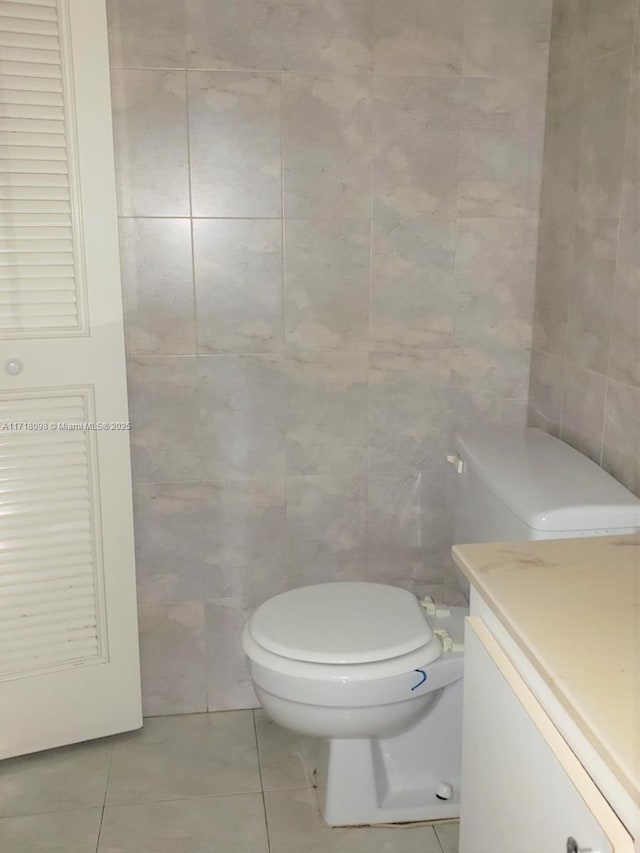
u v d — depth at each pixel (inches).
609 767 31.7
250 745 84.4
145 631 87.8
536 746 38.9
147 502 84.7
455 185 81.7
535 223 83.5
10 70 68.7
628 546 52.0
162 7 74.6
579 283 74.5
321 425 85.3
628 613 42.9
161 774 79.7
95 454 77.5
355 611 71.3
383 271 82.6
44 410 75.3
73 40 69.5
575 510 59.7
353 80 78.3
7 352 72.8
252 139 78.2
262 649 66.8
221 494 85.6
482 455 72.5
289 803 75.6
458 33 78.5
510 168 82.0
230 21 75.7
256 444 84.9
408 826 72.9
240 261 80.5
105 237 73.5
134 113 76.2
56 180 71.5
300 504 86.9
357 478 87.1
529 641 39.9
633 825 30.9
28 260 72.3
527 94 80.6
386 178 80.7
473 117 80.5
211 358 82.3
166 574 86.7
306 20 76.6
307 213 80.4
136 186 77.6
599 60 69.6
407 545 89.5
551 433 81.6
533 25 79.3
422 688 66.6
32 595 78.5
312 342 83.3
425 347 84.9
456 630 71.7
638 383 64.6
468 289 84.1
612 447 69.3
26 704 80.0
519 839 41.6
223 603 88.3
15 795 76.5
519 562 49.5
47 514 77.4
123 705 84.0
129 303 80.0
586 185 72.7
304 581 88.9
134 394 82.0
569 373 77.1
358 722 66.3
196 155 77.8
